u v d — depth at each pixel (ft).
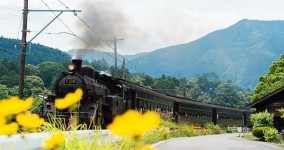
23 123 5.57
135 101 87.61
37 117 5.70
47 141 6.69
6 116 5.36
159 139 77.56
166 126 97.66
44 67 422.41
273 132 96.53
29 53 648.38
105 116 71.41
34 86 350.84
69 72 71.00
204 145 68.69
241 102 573.33
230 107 187.83
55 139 6.69
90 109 66.23
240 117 202.28
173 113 130.93
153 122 4.42
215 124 170.71
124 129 4.41
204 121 161.17
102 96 71.51
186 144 69.21
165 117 107.65
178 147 60.18
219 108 173.78
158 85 494.59
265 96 113.91
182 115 137.90
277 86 163.84
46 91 349.61
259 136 101.55
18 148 13.09
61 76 71.10
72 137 12.94
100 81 81.61
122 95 79.82
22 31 61.05
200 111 157.17
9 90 329.93
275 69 183.21
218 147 65.05
